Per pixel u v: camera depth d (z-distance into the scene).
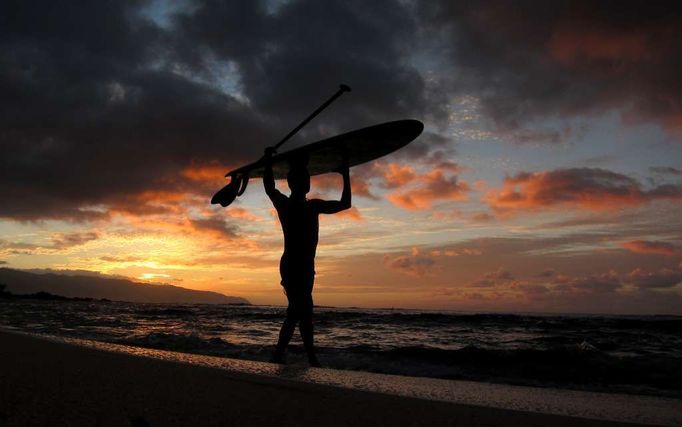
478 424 1.37
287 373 2.42
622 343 13.05
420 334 15.80
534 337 15.05
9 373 1.94
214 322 21.48
